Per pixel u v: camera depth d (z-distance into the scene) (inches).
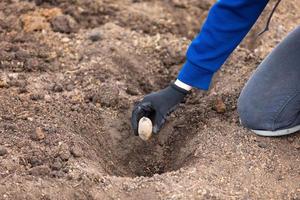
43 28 186.1
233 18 127.9
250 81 145.9
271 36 192.4
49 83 163.5
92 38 183.2
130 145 152.9
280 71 141.3
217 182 132.0
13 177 129.3
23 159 135.4
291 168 136.8
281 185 132.2
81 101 157.8
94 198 127.0
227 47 131.0
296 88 139.8
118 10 198.7
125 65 174.6
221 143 143.6
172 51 180.9
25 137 142.7
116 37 184.9
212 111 155.3
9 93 157.6
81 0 197.2
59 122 149.2
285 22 201.2
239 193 129.3
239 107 146.3
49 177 130.7
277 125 143.1
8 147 138.9
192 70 133.8
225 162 137.6
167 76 174.2
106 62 173.3
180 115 157.5
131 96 162.9
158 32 191.2
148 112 141.0
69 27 187.2
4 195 125.5
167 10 202.2
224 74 170.2
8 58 172.1
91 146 146.6
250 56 176.2
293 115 142.3
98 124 153.3
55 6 196.2
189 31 195.0
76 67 171.0
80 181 129.7
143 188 129.2
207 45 130.6
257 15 129.3
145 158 151.9
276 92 140.9
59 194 127.0
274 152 141.0
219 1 127.1
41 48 178.1
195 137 148.3
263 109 142.0
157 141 154.1
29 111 151.9
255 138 144.9
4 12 191.2
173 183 130.5
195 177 132.7
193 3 206.1
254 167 136.6
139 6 202.7
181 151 147.9
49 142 141.3
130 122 155.8
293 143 144.3
